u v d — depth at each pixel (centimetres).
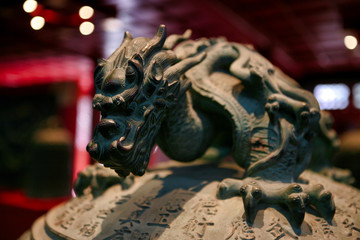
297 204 52
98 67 54
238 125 64
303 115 62
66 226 62
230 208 57
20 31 235
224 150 96
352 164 162
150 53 55
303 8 207
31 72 409
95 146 49
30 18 205
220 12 205
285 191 55
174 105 59
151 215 58
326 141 92
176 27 234
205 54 66
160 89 54
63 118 423
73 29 229
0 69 389
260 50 285
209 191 63
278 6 202
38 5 186
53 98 425
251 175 62
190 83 63
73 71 398
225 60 73
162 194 65
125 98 50
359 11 210
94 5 193
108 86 51
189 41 75
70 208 70
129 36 59
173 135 65
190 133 66
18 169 415
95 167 74
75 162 414
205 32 242
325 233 54
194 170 81
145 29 241
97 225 59
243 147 64
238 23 229
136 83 51
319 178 80
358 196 71
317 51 310
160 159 307
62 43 273
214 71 73
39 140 242
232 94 67
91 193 72
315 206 58
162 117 58
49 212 76
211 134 72
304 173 82
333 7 205
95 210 64
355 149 163
